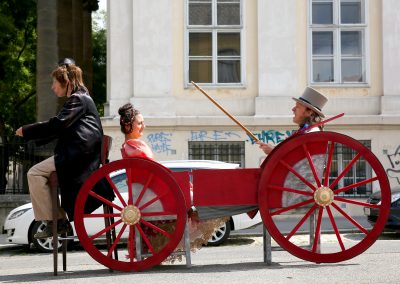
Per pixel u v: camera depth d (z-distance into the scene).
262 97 20.20
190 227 7.71
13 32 29.06
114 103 20.22
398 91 20.41
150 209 7.34
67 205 7.25
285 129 19.95
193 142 19.97
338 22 20.58
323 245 13.28
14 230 14.31
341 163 19.69
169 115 20.11
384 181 7.48
